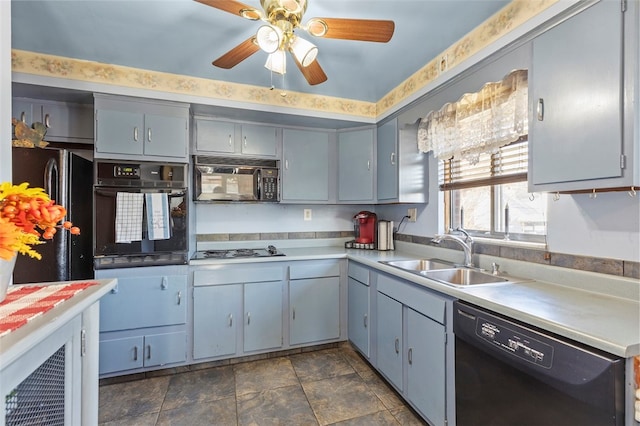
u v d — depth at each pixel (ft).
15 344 2.18
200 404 6.19
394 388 6.54
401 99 7.77
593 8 3.67
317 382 7.00
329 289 8.66
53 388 2.90
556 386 3.21
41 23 5.29
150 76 7.11
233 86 7.75
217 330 7.66
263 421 5.67
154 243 7.16
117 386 6.85
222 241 9.47
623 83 3.38
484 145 6.07
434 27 5.41
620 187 3.56
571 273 4.70
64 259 6.26
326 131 9.68
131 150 7.06
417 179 8.22
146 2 4.75
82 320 3.46
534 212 5.72
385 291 6.77
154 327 7.18
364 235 9.92
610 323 3.25
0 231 2.66
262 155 8.93
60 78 6.48
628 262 4.04
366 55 6.35
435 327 5.14
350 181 9.52
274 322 8.14
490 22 5.13
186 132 7.51
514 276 5.58
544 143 4.30
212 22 5.26
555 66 4.13
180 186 7.40
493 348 3.95
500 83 5.67
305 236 10.34
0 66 3.56
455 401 4.72
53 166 6.16
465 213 7.34
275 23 4.33
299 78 7.47
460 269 6.41
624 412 2.75
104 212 6.82
